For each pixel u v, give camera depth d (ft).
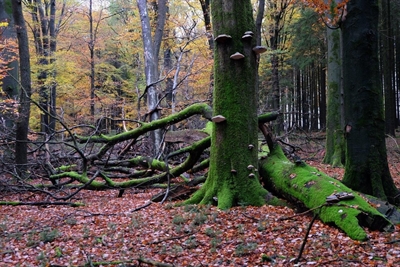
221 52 24.81
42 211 28.27
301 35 85.71
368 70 23.32
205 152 44.32
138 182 34.22
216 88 25.16
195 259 15.61
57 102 90.63
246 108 24.64
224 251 16.28
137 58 94.43
